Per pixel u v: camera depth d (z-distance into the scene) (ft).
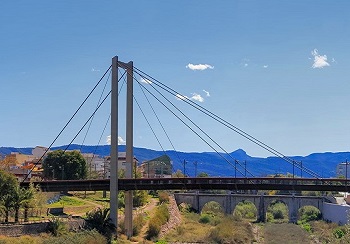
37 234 262.67
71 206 386.73
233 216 610.24
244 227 528.22
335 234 458.50
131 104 361.71
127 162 357.41
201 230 474.49
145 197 510.99
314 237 495.82
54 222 275.18
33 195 287.28
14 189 280.31
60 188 344.49
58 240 256.11
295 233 525.75
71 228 290.56
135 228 374.22
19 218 297.74
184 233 448.24
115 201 330.54
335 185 337.93
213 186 341.62
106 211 322.55
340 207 593.01
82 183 345.10
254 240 469.57
